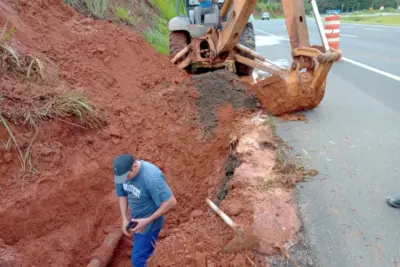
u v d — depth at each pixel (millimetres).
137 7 11805
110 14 9109
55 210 4109
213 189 5223
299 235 3393
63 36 6172
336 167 4457
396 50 12398
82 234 4230
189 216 4895
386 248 3188
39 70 4973
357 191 3965
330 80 8508
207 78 7039
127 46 6934
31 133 4320
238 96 6676
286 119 5945
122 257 4363
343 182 4137
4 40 4840
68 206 4238
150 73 6855
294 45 5652
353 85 7961
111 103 5609
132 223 3539
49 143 4418
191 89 6805
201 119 6320
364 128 5551
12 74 4723
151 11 13281
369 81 8242
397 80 8203
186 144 5887
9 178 3973
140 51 7152
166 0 16438
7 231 3703
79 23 6734
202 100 6656
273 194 3961
